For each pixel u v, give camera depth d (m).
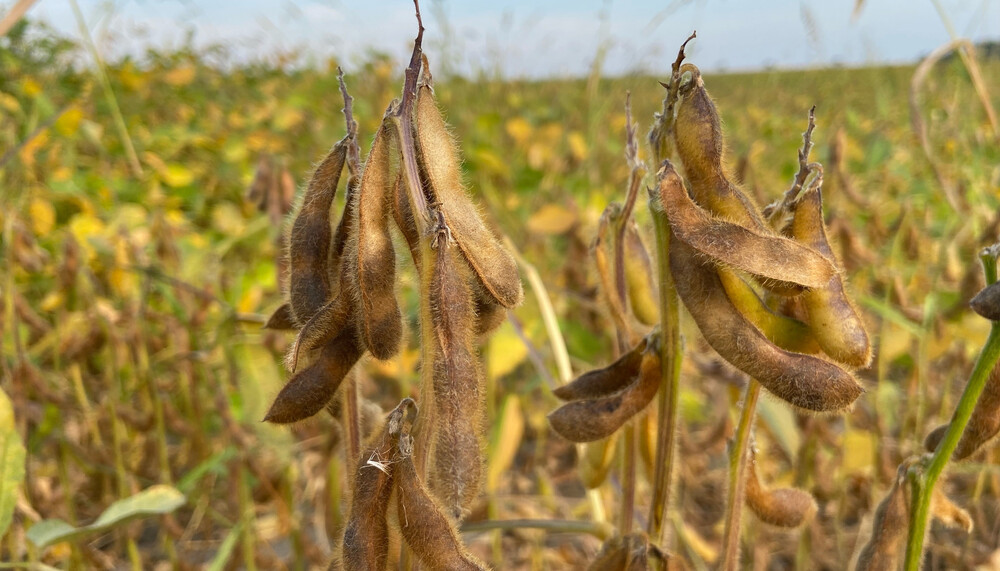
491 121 1.41
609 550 0.30
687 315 0.32
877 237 0.80
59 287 0.67
